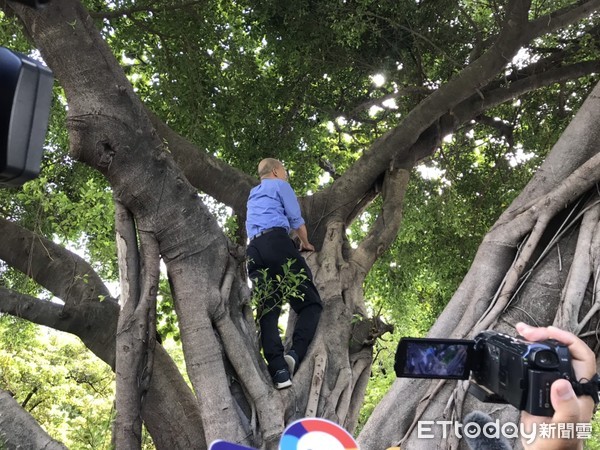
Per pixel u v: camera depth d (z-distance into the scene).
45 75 1.98
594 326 3.70
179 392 5.01
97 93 4.11
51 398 14.52
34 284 8.45
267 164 4.97
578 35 9.07
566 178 4.32
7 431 3.72
